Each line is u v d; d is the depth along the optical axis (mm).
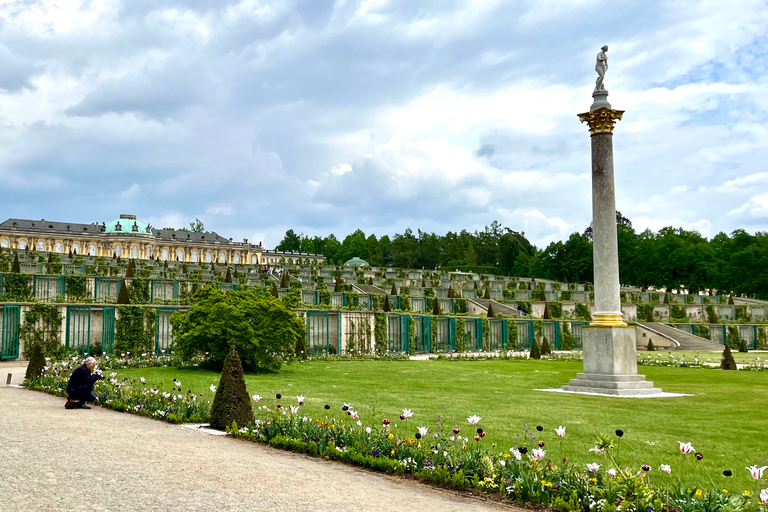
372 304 69375
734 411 21562
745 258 120438
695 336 80375
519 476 11258
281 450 14258
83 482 10047
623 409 21828
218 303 35531
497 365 46938
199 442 14531
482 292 94250
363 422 17656
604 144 29469
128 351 42906
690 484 11961
